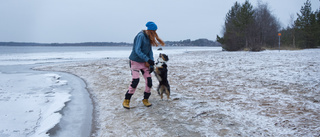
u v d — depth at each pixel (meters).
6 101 4.04
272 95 4.39
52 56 22.50
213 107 3.63
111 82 6.18
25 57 20.11
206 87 5.27
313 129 2.65
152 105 3.83
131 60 3.55
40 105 3.87
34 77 7.19
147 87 3.64
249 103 3.84
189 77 6.76
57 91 5.08
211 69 8.63
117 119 3.18
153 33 3.53
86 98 4.45
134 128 2.83
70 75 7.90
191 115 3.26
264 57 14.02
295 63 9.59
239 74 7.13
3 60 15.98
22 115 3.31
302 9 33.25
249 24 28.73
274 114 3.25
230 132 2.64
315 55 14.65
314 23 32.62
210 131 2.68
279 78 6.17
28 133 2.67
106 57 21.38
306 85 5.20
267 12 30.36
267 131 2.64
